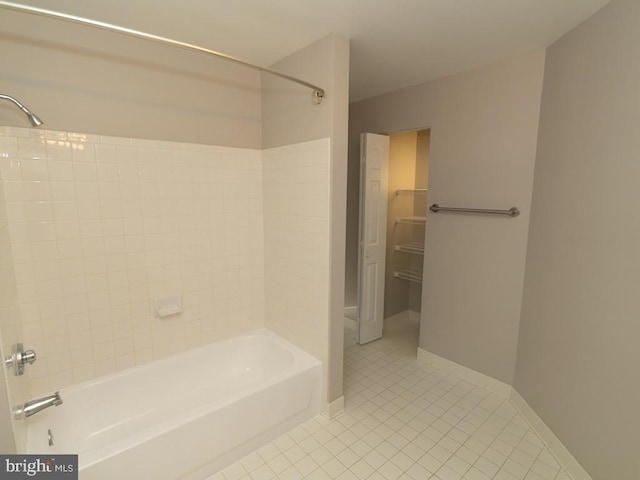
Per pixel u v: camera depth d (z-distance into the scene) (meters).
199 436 1.61
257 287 2.59
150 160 2.01
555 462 1.78
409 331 3.56
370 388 2.49
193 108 2.14
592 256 1.55
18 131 1.60
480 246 2.41
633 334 1.30
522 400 2.20
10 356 1.24
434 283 2.74
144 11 1.62
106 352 1.96
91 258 1.85
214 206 2.30
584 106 1.65
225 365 2.42
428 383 2.56
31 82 1.62
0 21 1.52
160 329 2.15
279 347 2.36
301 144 2.12
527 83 2.11
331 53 1.86
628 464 1.31
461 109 2.44
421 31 1.82
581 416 1.60
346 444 1.91
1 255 1.33
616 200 1.41
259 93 2.43
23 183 1.63
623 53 1.39
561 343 1.79
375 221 3.11
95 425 1.90
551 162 1.93
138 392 2.05
